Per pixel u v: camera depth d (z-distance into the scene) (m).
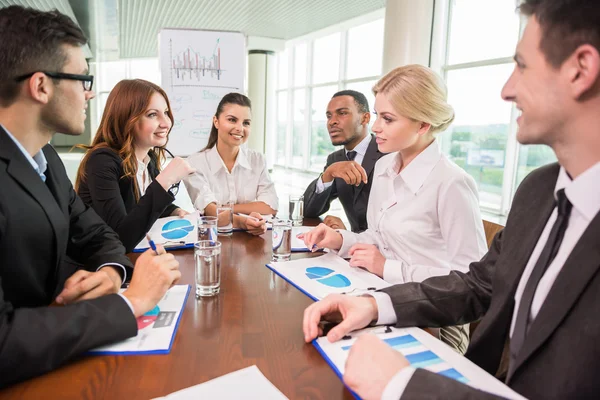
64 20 0.90
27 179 0.88
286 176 10.85
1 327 0.65
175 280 0.90
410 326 0.87
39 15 0.86
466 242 1.26
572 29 0.56
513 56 0.66
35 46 0.84
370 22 8.44
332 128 2.47
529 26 0.62
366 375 0.59
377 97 1.38
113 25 8.88
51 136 0.98
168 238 1.55
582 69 0.57
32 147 0.94
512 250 0.78
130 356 0.73
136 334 0.78
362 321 0.83
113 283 0.96
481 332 0.80
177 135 3.72
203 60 3.68
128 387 0.64
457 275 0.96
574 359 0.58
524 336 0.68
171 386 0.65
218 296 1.03
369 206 1.66
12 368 0.63
